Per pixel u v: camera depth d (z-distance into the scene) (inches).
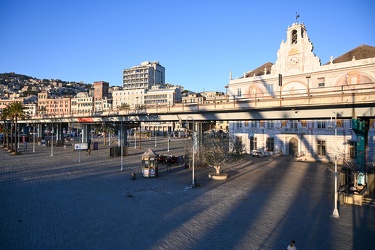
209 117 1435.8
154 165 1286.9
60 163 1744.6
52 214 755.4
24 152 2427.4
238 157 1331.2
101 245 564.7
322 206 834.8
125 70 7396.7
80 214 756.6
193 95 4977.9
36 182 1168.2
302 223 690.8
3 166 1615.4
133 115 1855.3
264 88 2144.4
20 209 797.9
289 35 2006.6
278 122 2134.6
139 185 1120.2
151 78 7313.0
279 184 1148.5
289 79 1999.3
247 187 1090.7
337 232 631.8
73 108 6948.8
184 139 4512.8
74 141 3816.4
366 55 1758.1
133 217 734.5
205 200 900.6
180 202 877.8
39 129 3607.3
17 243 570.6
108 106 6545.3
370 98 902.4
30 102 7603.4
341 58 1877.5
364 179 975.0
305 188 1075.3
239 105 1242.6
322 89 1822.1
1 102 7253.9
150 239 595.5
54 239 592.1
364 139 989.2
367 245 563.5
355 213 765.3
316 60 1875.0
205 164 1588.3
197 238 600.7
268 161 1871.3
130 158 2012.8
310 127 1932.8
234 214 761.0
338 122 1795.0
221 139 1605.6
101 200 896.3
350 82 1722.4
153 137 5147.6
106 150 2623.0
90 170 1480.1
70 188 1061.1
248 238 601.0
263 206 835.4
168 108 1579.7
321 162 1824.6
